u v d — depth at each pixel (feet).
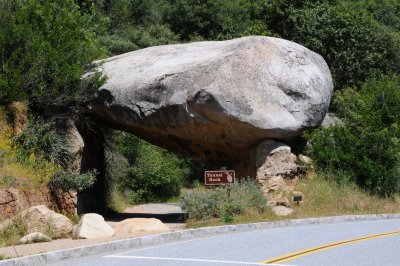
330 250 34.06
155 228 46.44
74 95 62.34
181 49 71.36
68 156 59.88
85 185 57.47
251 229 48.98
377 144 69.00
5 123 55.62
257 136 63.00
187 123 61.87
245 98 60.70
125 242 38.06
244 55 62.75
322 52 107.45
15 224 43.55
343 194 64.54
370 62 107.86
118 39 148.15
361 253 32.86
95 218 44.37
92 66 68.90
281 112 62.23
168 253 33.86
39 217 44.11
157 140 71.26
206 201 54.34
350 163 68.28
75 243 38.58
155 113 63.26
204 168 140.77
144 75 65.77
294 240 39.45
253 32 117.60
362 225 51.31
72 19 66.95
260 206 56.75
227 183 54.24
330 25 109.50
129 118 65.57
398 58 118.32
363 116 72.18
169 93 62.08
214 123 61.36
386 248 35.04
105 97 66.64
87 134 72.95
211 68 60.85
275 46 65.87
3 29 58.75
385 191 68.18
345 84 107.04
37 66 58.03
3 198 46.47
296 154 68.18
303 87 64.39
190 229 45.96
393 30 153.58
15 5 65.31
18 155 53.26
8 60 57.06
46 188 53.21
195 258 31.30
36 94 58.08
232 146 65.92
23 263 30.71
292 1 118.21
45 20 63.16
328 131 69.00
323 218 55.62
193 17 182.29
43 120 60.29
